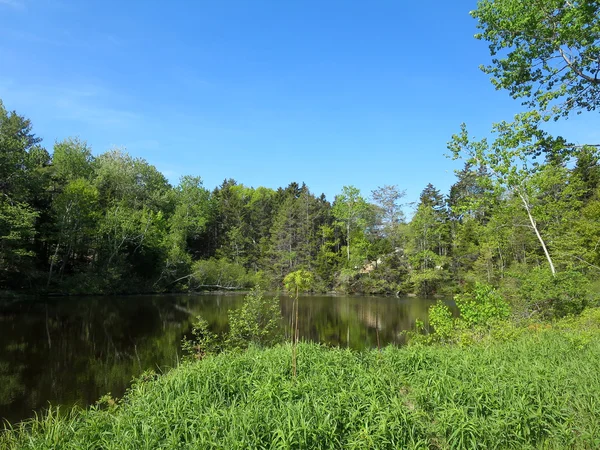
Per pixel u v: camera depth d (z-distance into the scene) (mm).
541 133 12258
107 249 39875
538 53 10914
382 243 52500
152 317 23625
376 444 4297
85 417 5500
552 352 8281
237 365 7012
